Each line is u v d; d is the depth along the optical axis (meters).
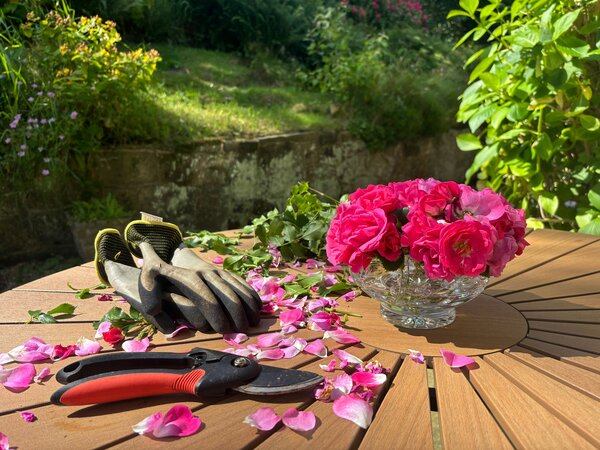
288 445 0.76
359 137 4.88
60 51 3.36
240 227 4.18
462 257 0.96
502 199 1.07
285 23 6.34
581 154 2.51
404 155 5.28
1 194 3.19
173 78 5.00
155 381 0.86
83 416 0.83
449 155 5.73
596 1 2.36
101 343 1.09
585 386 0.90
